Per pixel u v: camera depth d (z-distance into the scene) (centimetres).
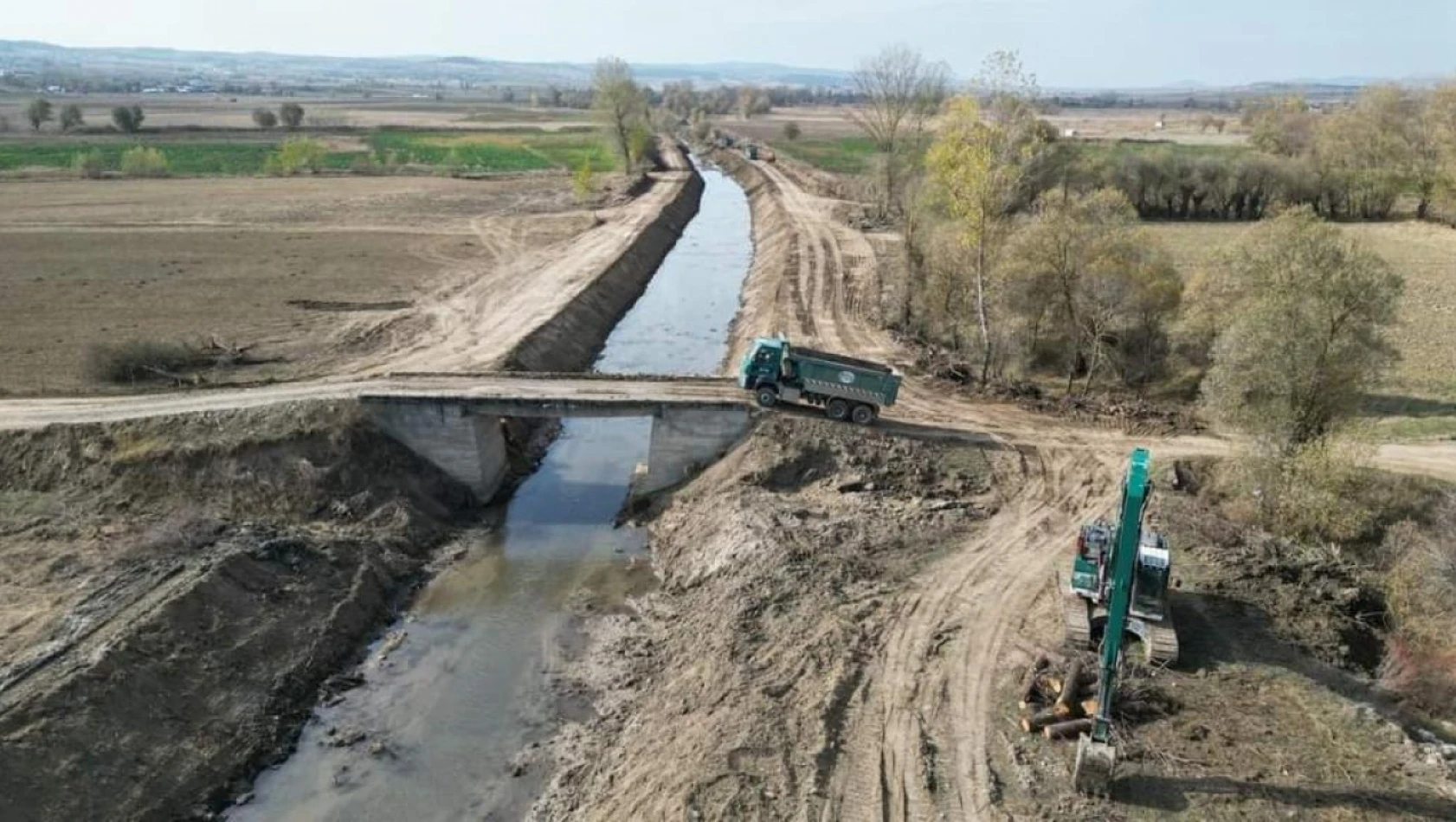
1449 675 2442
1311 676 2403
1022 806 1994
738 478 3659
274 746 2461
